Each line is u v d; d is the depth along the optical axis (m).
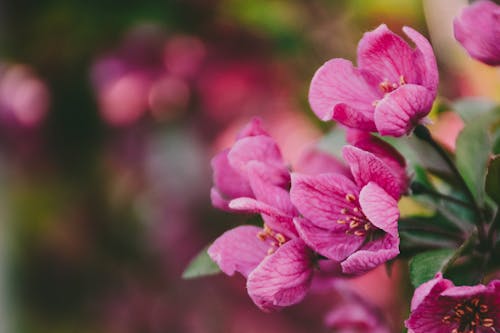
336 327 0.56
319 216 0.43
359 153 0.42
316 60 0.77
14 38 0.83
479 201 0.46
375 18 0.76
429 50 0.43
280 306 0.43
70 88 0.85
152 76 0.82
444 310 0.41
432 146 0.45
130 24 0.78
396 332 0.61
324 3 0.77
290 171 0.45
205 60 0.81
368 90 0.44
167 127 0.84
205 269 0.46
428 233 0.45
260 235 0.44
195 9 0.78
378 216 0.42
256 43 0.79
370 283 0.74
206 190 0.87
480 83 0.73
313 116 0.74
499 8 0.45
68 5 0.80
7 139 0.87
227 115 0.82
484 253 0.45
